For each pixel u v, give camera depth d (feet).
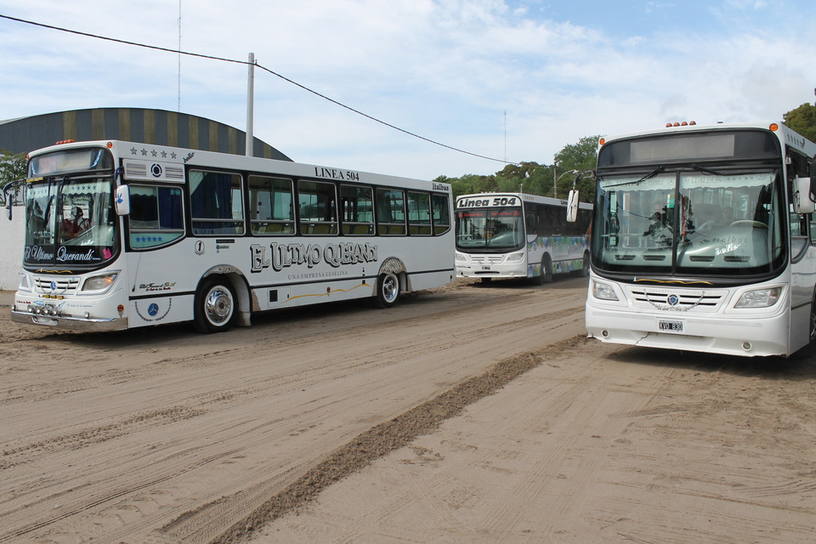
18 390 26.18
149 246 36.65
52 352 34.53
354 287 51.52
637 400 24.79
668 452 19.01
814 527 14.16
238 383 27.48
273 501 15.33
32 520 14.37
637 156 30.60
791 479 16.93
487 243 79.25
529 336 39.83
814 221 32.55
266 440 19.94
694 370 30.04
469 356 33.45
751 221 27.86
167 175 37.83
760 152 28.07
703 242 28.60
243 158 42.63
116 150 35.35
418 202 59.06
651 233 29.84
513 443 19.71
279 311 53.62
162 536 13.62
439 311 53.31
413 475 17.04
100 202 35.53
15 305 38.50
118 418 22.26
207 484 16.43
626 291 30.04
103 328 34.78
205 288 40.50
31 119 119.55
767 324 26.94
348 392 25.94
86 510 14.89
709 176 28.91
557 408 23.62
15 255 65.41
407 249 57.41
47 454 18.61
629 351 34.63
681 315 28.55
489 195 79.82
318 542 13.41
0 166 89.15
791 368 30.55
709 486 16.43
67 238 36.24
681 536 13.73
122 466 17.69
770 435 20.61
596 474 17.25
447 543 13.41
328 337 39.78
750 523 14.35
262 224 43.80
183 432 20.70
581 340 38.06
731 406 24.02
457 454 18.69
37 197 37.88
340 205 50.44
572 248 96.48
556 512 14.90
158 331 41.86
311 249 47.50
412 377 28.63
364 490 16.03
